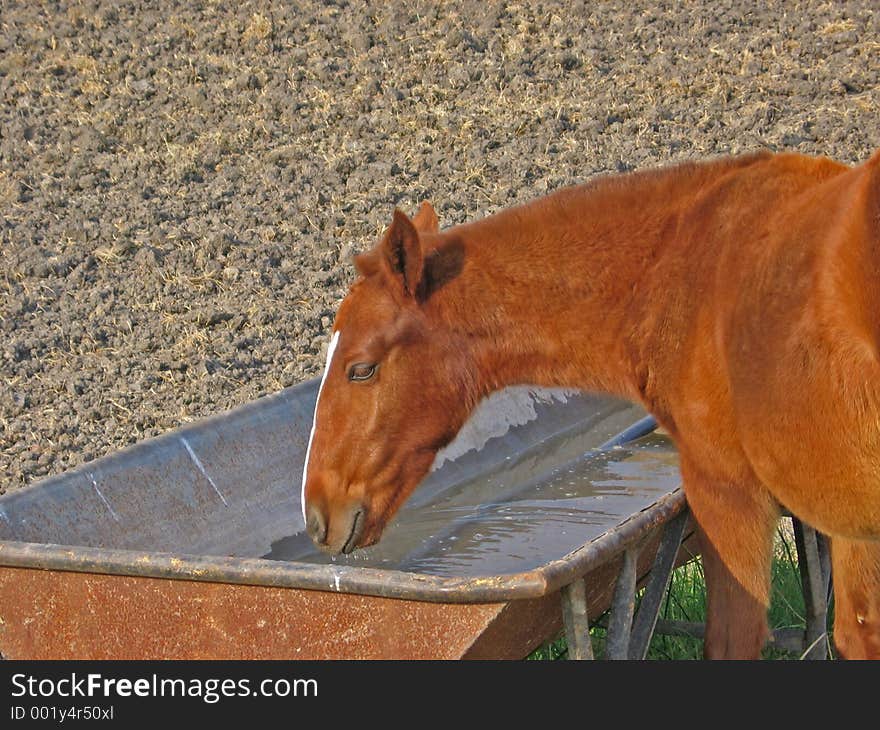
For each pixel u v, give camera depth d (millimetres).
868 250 5516
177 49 23531
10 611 6809
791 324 6082
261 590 6109
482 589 5531
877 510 6168
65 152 19578
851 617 7238
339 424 7355
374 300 7285
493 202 18031
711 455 6906
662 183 7191
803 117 20828
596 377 7422
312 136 20453
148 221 17609
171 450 8438
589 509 9539
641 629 7094
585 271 7227
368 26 24531
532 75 22875
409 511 9812
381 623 5898
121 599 6480
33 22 24609
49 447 12586
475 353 7402
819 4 25953
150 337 14883
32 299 15516
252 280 16094
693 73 22812
